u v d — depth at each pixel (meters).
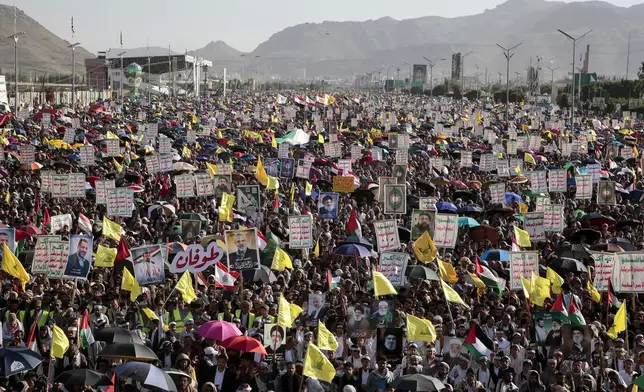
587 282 25.81
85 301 22.66
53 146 60.81
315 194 42.91
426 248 26.31
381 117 107.25
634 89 183.25
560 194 45.47
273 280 25.97
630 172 55.88
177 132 79.44
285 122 107.31
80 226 31.22
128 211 33.19
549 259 29.20
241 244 23.88
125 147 61.66
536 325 20.77
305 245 28.39
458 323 21.39
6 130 68.81
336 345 19.02
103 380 16.20
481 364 18.89
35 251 23.14
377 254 29.36
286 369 18.45
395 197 33.78
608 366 19.61
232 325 18.98
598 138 91.94
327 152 59.94
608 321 23.11
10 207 36.84
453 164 61.59
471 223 34.69
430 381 16.62
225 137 74.94
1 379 17.53
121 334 18.09
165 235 32.44
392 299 21.06
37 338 19.97
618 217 39.41
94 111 106.50
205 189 39.38
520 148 71.50
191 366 17.98
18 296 22.20
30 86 164.75
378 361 18.75
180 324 21.67
